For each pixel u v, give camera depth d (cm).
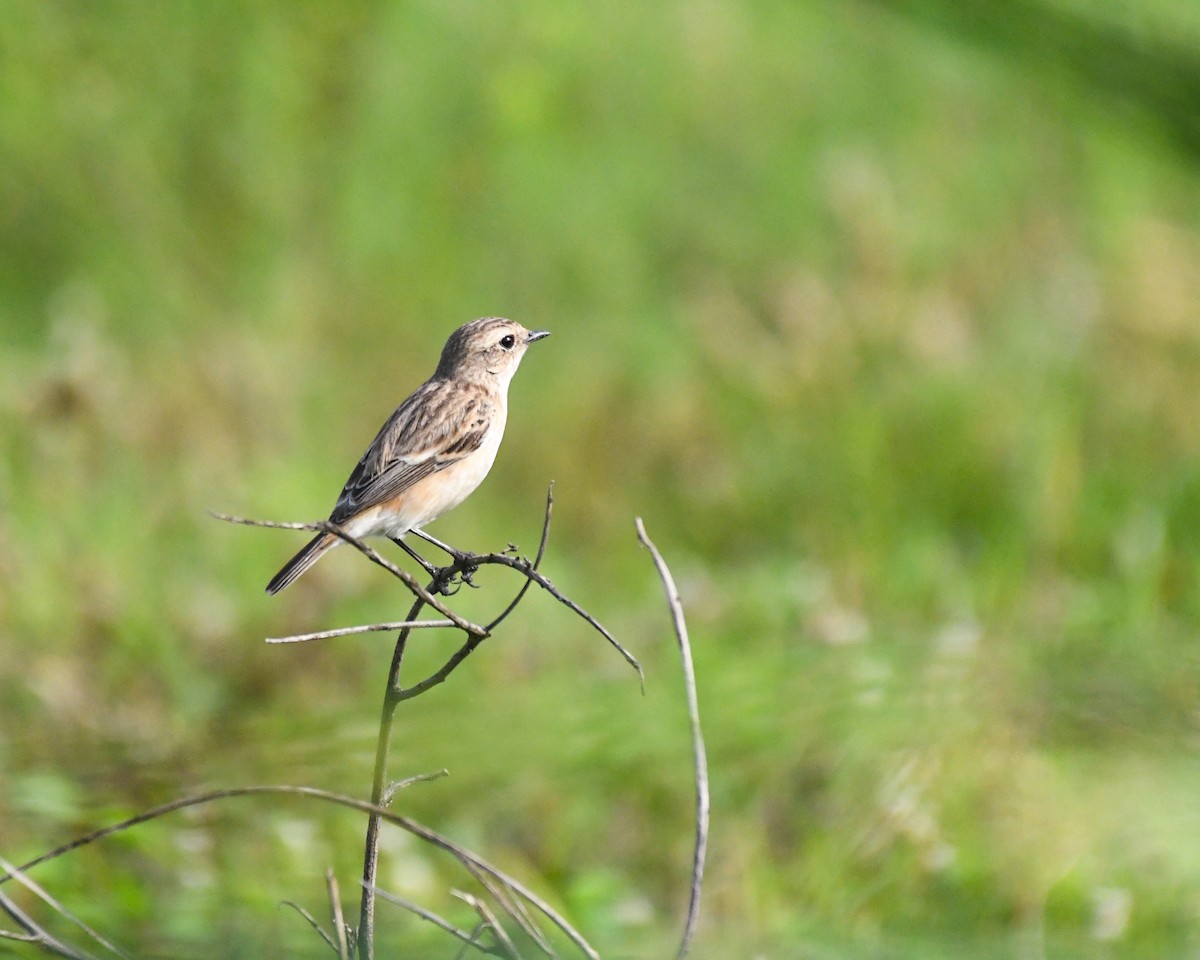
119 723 1082
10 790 948
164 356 1440
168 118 1655
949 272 1780
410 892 964
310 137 1711
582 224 1781
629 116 1936
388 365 1560
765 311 1691
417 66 1830
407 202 1719
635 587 1377
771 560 1415
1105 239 1908
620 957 910
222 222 1612
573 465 1488
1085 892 970
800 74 2073
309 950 827
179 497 1315
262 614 1247
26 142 1586
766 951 919
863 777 1029
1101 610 1305
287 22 1739
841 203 1869
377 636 1242
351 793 1012
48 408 1326
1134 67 2153
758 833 1014
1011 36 2183
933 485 1476
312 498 1369
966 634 1187
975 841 1001
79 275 1527
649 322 1683
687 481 1480
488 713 1088
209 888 905
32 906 853
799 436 1505
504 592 1320
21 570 1189
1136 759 1055
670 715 1090
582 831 1023
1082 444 1538
